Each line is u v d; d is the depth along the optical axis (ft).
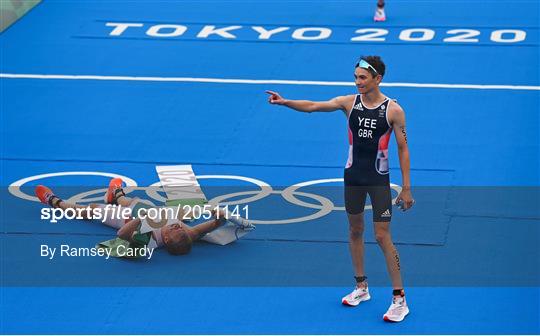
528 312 87.81
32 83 154.51
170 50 170.19
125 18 187.52
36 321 86.69
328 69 160.45
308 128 136.26
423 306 88.89
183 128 136.56
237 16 188.96
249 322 86.48
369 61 83.41
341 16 188.44
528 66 160.25
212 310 88.53
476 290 91.86
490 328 85.10
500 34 176.24
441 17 186.91
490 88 150.71
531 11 189.37
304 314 87.76
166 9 193.36
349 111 85.92
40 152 127.95
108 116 141.18
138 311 88.43
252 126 137.18
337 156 126.31
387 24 183.11
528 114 140.15
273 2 197.88
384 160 85.25
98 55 167.73
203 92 150.61
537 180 117.80
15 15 185.06
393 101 84.84
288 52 168.76
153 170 121.70
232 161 124.77
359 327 85.46
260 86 152.97
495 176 119.14
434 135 132.57
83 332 84.84
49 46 172.04
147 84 154.10
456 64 161.68
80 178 119.24
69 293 91.56
